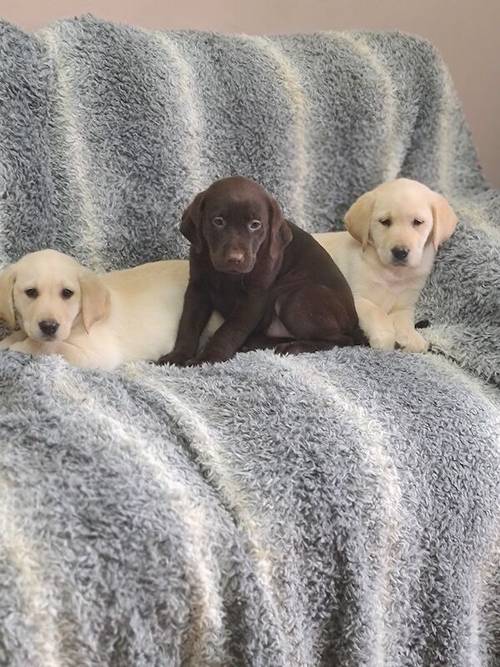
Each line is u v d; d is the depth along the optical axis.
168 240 1.14
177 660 0.67
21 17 1.16
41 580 0.61
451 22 1.44
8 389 0.82
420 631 0.81
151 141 1.10
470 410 0.86
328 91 1.20
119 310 1.02
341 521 0.74
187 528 0.68
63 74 1.04
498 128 1.55
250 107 1.16
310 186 1.22
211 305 1.06
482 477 0.83
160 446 0.75
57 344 0.95
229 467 0.75
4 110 1.00
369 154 1.24
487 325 1.06
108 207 1.09
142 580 0.65
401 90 1.24
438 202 1.11
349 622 0.74
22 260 0.96
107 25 1.08
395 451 0.80
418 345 1.04
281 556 0.72
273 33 1.33
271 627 0.69
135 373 0.90
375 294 1.13
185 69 1.11
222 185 0.99
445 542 0.81
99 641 0.63
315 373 0.89
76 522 0.64
